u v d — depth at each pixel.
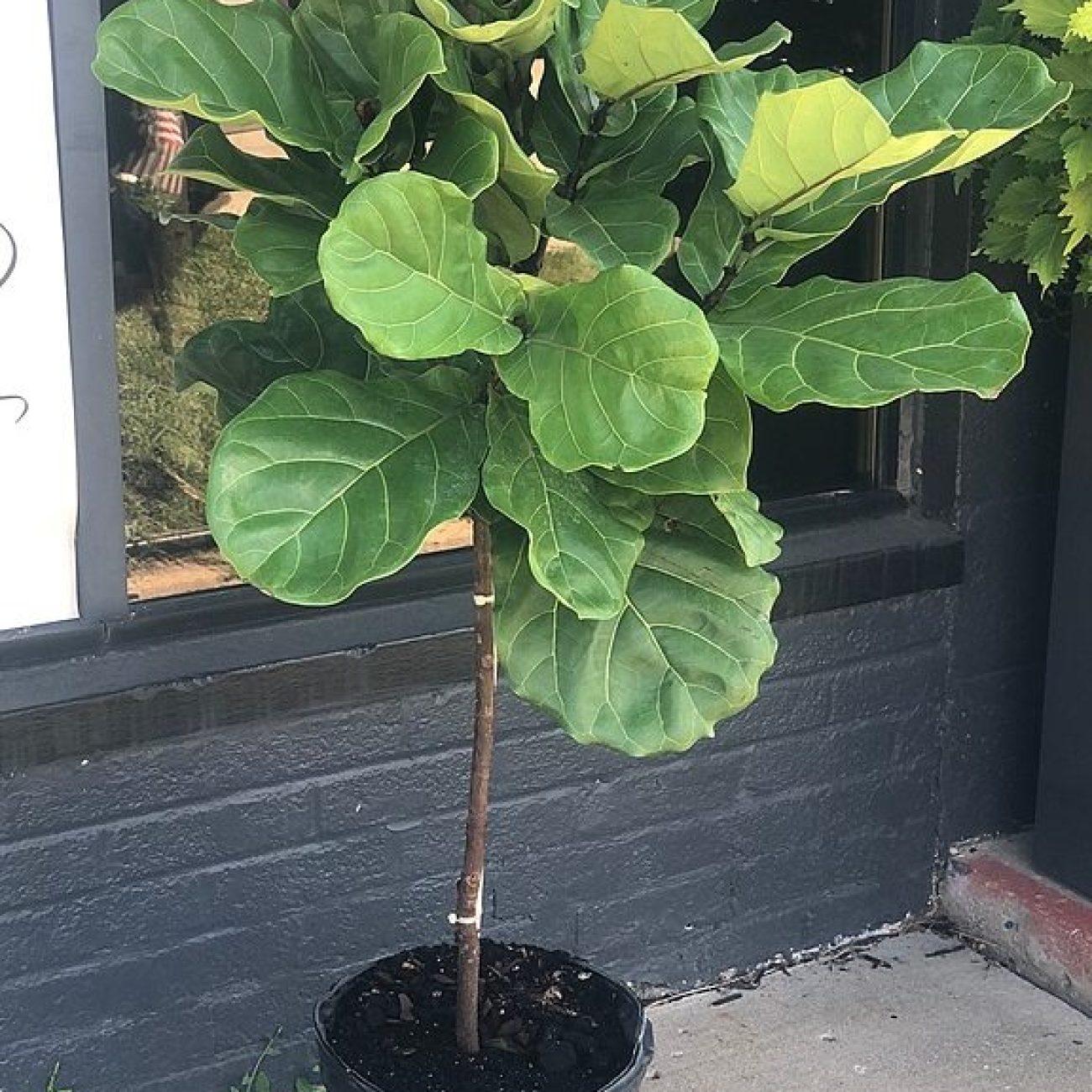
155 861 2.31
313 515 1.48
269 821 2.39
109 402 2.20
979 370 1.42
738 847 2.88
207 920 2.37
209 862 2.35
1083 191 2.43
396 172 1.39
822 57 2.73
